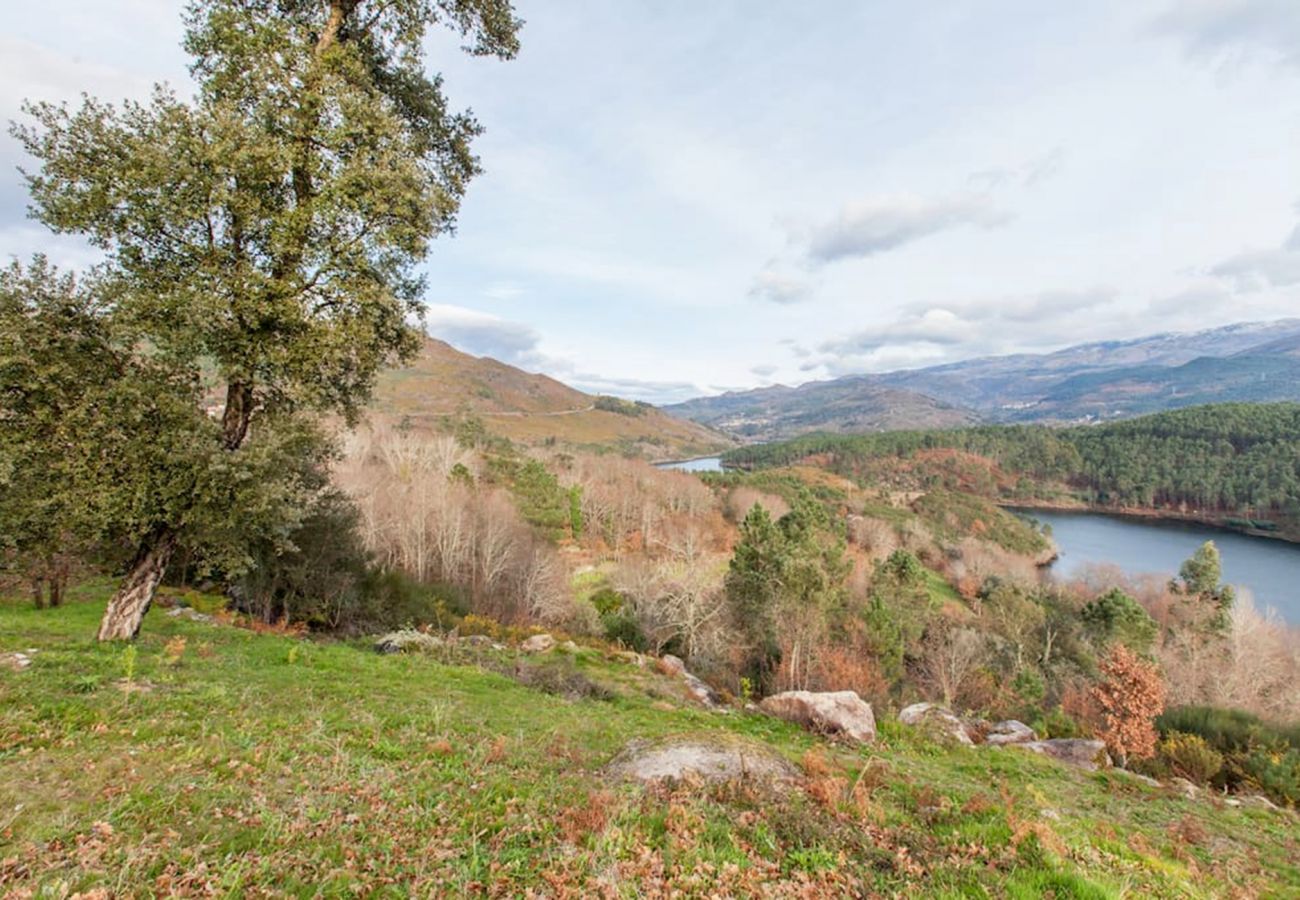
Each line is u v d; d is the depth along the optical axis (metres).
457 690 13.75
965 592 68.38
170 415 10.70
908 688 35.31
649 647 35.78
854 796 8.11
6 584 18.33
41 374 9.74
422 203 11.38
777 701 17.62
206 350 10.88
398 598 29.30
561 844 5.74
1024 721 30.91
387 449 69.75
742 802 7.27
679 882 5.27
